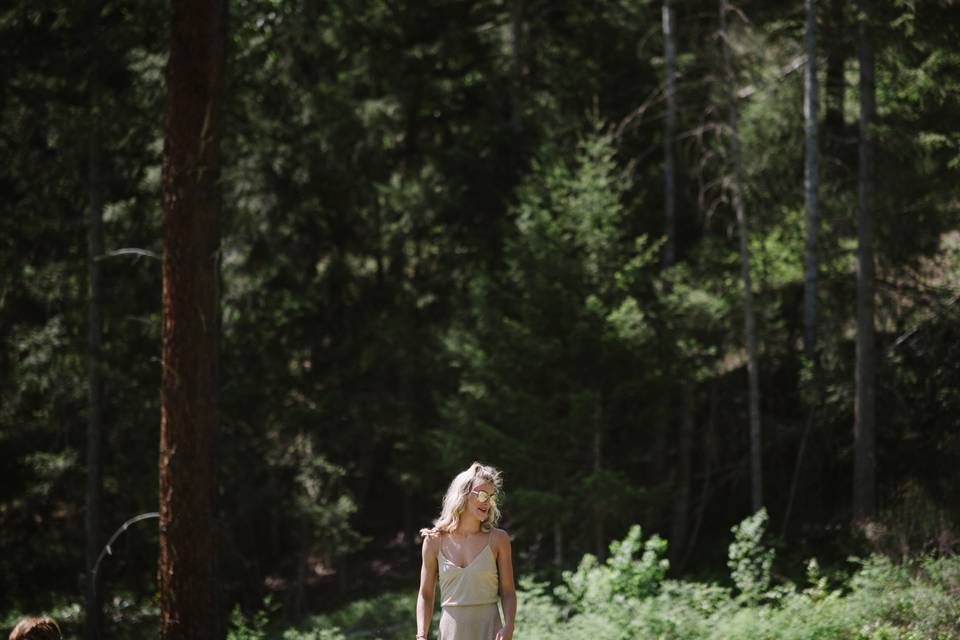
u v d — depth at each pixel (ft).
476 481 20.98
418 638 20.84
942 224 49.73
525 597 37.27
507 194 68.80
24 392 62.39
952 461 47.73
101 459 58.90
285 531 82.89
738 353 64.69
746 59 57.16
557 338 56.24
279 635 61.77
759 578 50.67
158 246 61.77
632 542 35.86
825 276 56.95
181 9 31.14
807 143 56.34
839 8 56.49
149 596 62.08
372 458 85.61
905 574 36.86
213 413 31.71
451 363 63.77
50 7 50.57
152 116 55.16
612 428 59.06
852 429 55.88
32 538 61.62
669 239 63.67
